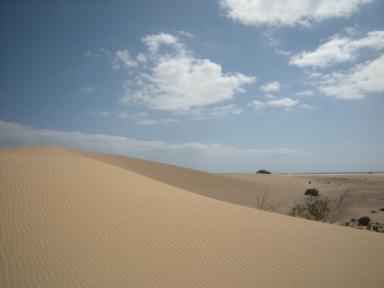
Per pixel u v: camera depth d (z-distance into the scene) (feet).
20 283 18.93
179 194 47.37
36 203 33.55
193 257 24.23
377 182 229.66
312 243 28.81
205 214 36.68
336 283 20.77
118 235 27.73
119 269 21.57
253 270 22.36
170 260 23.48
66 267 21.38
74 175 47.29
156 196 43.01
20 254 22.80
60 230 27.68
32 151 94.73
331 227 36.14
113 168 61.77
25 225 28.02
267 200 123.95
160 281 20.16
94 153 143.95
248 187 154.40
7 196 34.40
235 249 26.21
